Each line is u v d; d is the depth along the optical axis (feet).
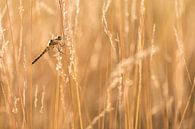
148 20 33.96
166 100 33.19
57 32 32.35
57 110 26.23
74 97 25.81
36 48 35.40
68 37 23.44
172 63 36.55
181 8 31.42
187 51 40.60
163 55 38.06
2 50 24.50
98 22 35.96
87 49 36.50
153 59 37.11
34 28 33.63
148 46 34.27
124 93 27.50
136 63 28.43
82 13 38.47
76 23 23.90
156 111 34.68
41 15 35.12
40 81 36.55
